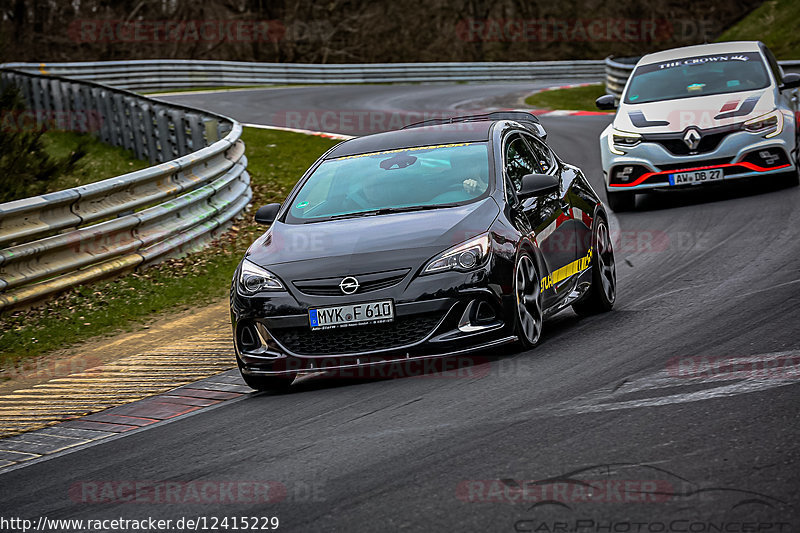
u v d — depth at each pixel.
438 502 13.20
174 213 41.16
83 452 19.27
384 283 21.05
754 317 22.72
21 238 33.25
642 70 46.78
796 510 11.63
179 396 23.33
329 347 21.30
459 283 20.92
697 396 16.86
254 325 21.86
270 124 82.50
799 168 43.47
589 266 26.27
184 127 61.72
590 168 57.00
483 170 24.12
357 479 14.66
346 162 25.89
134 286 35.94
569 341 23.03
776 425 14.77
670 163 41.88
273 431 18.47
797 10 141.62
